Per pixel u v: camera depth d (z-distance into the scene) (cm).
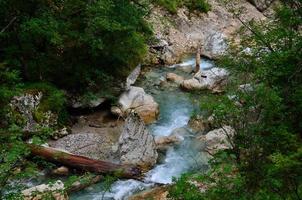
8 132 1022
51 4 1967
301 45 1403
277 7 1608
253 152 1095
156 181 1551
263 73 1329
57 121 1858
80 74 2022
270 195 945
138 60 2384
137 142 1669
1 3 1798
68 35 1936
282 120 1206
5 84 1655
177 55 2800
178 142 1803
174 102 2167
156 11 3002
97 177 1538
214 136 1741
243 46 1622
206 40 2922
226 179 975
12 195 943
